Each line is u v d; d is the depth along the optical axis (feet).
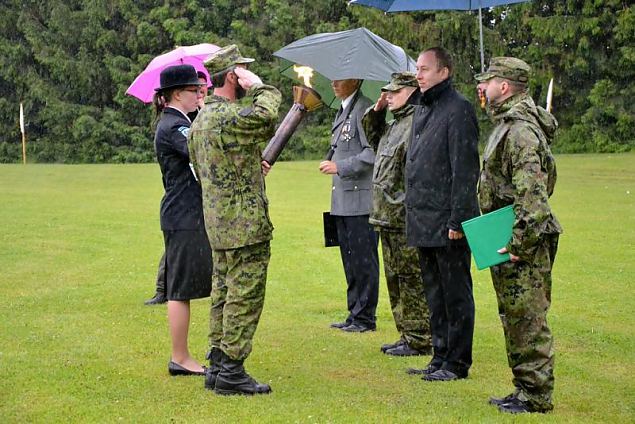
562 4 136.15
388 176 25.25
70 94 163.84
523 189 18.57
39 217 56.03
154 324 28.76
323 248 44.57
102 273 38.06
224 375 21.07
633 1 133.80
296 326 28.91
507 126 19.25
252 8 153.28
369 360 24.70
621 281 35.40
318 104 22.44
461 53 138.51
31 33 162.20
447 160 21.79
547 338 19.39
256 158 20.76
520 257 18.74
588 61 135.33
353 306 28.84
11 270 38.58
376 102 28.27
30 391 21.36
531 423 18.89
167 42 161.58
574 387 21.84
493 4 25.91
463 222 19.63
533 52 135.54
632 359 24.54
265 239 20.61
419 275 24.97
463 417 19.31
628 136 132.26
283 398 20.88
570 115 138.21
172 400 20.67
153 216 57.11
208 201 20.59
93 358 24.49
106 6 162.61
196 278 22.48
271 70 148.87
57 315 30.01
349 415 19.52
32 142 162.40
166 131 22.38
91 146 158.92
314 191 74.69
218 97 20.93
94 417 19.47
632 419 19.40
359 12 141.79
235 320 20.76
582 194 67.36
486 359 24.67
